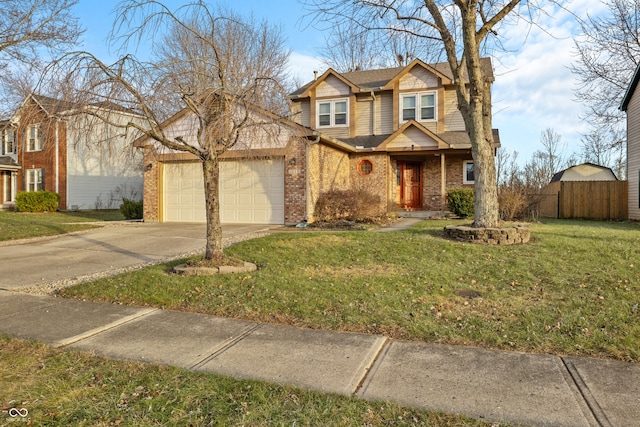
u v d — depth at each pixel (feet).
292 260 25.53
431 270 22.26
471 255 25.14
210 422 9.01
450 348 13.17
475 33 30.07
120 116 22.84
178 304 18.26
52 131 22.35
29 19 44.62
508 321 15.25
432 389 10.45
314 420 9.04
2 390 10.41
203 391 10.34
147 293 19.52
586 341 13.35
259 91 25.35
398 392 10.30
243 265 23.81
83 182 80.23
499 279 20.67
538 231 33.73
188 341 13.93
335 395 10.14
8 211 74.33
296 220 44.80
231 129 26.76
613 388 10.43
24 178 81.56
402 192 62.59
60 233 42.50
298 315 16.49
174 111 25.05
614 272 20.52
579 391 10.29
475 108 30.58
